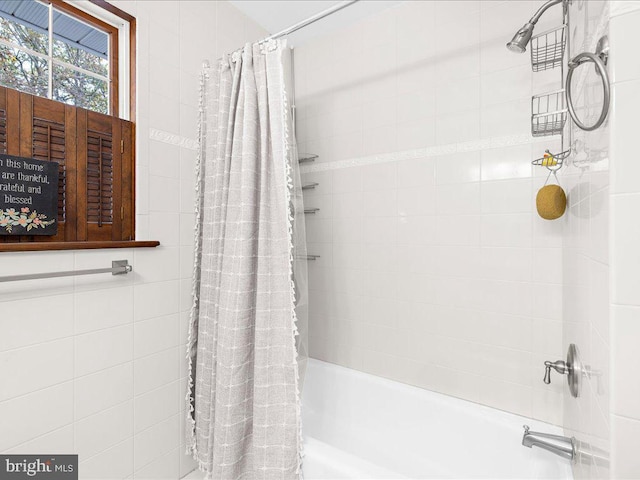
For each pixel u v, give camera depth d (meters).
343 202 1.97
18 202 1.02
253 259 1.27
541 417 1.42
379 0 1.73
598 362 0.64
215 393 1.35
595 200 0.66
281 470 1.15
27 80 1.12
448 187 1.63
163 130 1.45
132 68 1.34
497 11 1.50
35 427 1.05
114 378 1.27
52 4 1.17
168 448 1.47
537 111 1.40
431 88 1.67
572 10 1.09
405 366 1.77
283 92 1.22
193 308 1.53
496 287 1.52
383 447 1.70
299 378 1.26
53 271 1.09
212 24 1.66
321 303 2.07
